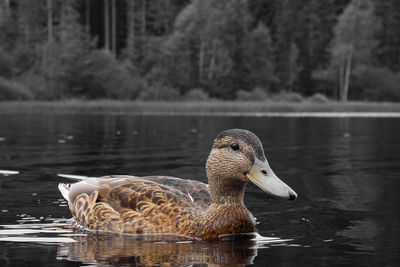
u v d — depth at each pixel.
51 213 5.92
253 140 5.00
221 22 74.81
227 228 4.89
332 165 10.23
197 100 65.69
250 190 7.48
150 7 85.44
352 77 86.12
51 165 9.72
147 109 45.88
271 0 97.50
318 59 92.25
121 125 22.56
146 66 75.25
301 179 8.42
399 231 5.05
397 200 6.66
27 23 67.06
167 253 4.34
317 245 4.56
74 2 72.00
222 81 75.31
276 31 92.56
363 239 4.75
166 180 5.79
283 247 4.51
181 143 14.33
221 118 30.55
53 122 24.58
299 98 73.00
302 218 5.68
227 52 75.88
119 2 89.56
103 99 60.84
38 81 57.47
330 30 94.12
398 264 3.97
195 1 74.31
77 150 12.42
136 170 9.08
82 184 5.83
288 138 16.88
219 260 4.11
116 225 5.11
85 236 4.94
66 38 63.34
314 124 25.58
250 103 64.62
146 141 14.95
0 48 60.28
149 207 5.10
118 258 4.17
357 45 82.38
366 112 48.97
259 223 5.47
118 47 88.94
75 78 61.12
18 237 4.87
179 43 71.69
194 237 4.88
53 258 4.16
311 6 92.94
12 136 16.55
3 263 4.02
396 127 23.81
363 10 84.25
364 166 10.07
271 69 82.25
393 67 95.31
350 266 3.93
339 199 6.76
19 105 47.53
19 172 8.86
